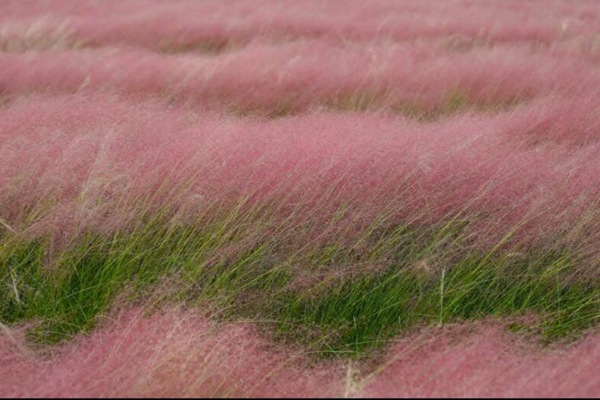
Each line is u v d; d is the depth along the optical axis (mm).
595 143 4430
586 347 2441
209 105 5727
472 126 4551
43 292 2926
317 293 2912
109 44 9328
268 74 6605
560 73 6895
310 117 4805
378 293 2961
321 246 3197
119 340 2363
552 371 2150
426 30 10453
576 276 3051
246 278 3041
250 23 10586
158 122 4398
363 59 7477
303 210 3322
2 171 3547
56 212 3219
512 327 2693
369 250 3146
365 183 3439
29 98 5508
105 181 3447
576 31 10492
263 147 3779
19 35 9266
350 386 2154
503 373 2133
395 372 2242
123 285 2936
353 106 5848
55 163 3611
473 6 13938
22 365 2303
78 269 3096
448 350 2268
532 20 11656
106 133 4035
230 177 3506
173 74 6617
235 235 3240
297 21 10820
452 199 3424
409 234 3330
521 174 3600
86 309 2879
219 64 6824
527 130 4754
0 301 2904
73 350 2396
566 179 3574
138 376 2152
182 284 2895
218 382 2178
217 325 2566
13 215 3396
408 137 4035
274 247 3184
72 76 6527
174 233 3307
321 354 2623
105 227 3207
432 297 2916
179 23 10422
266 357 2395
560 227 3262
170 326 2406
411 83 6586
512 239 3193
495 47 8602
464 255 3143
